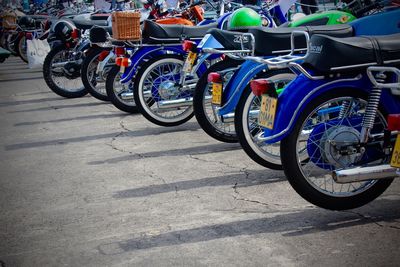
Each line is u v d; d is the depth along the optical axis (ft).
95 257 11.43
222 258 11.10
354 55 12.21
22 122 25.26
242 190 14.90
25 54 49.11
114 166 17.69
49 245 12.12
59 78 35.86
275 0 22.06
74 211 13.99
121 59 23.17
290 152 12.42
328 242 11.59
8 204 14.74
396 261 10.69
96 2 36.11
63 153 19.60
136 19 23.57
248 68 16.28
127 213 13.67
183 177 16.25
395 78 12.69
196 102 18.65
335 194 12.69
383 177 11.99
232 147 19.31
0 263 11.41
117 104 25.23
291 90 12.44
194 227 12.64
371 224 12.37
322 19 18.03
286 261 10.86
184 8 27.84
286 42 16.02
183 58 22.22
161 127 22.82
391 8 17.52
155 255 11.37
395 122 10.68
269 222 12.71
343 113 13.47
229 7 25.86
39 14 51.01
